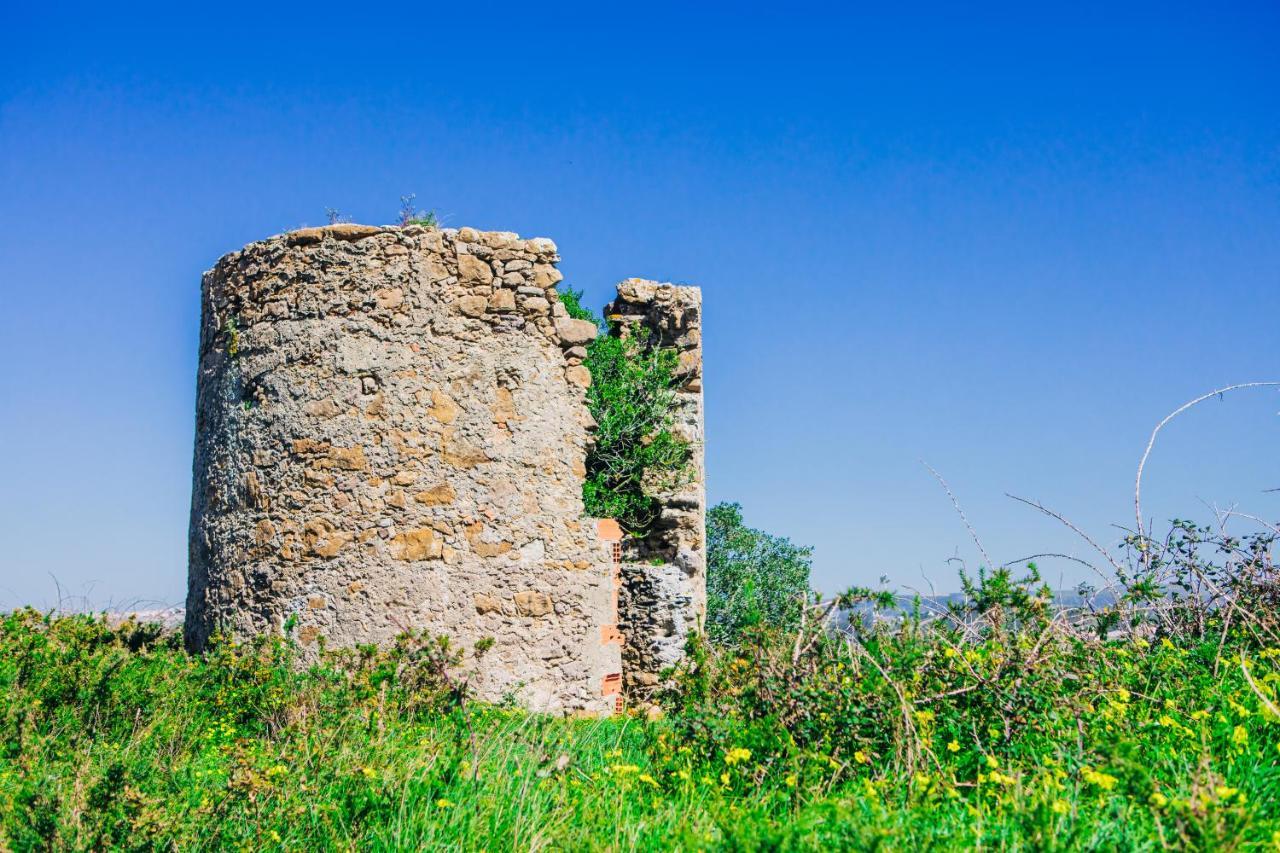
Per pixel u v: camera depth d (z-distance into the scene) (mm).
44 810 6117
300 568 11570
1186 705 7070
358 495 11508
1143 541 9086
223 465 12430
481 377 11805
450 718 9195
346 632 11297
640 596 13312
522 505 11734
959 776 6582
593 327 12469
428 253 11875
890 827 5332
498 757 7578
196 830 6449
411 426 11578
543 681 11531
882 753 6781
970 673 7035
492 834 6348
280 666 10359
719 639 9359
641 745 8125
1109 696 7051
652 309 15641
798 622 7754
